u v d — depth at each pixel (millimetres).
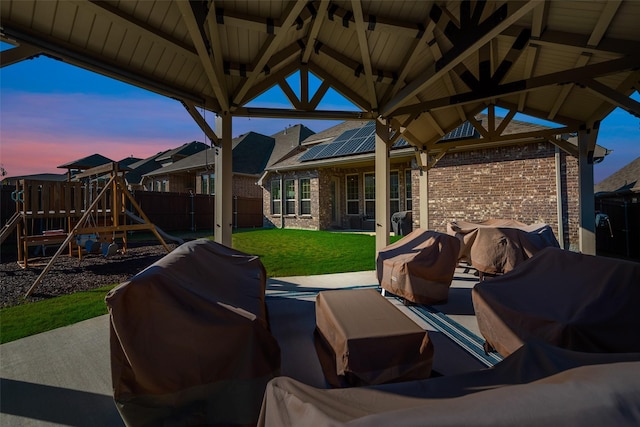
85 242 7355
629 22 3439
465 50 3564
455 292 4828
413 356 2080
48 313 3834
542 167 8852
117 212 7406
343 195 15555
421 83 4418
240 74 4730
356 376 1981
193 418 1747
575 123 6266
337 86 5715
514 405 767
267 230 14156
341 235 12086
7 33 2842
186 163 19375
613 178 16453
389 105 5449
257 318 1903
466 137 9773
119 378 1699
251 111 5332
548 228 5656
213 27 3814
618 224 8289
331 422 776
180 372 1744
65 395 2230
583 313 2102
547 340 2156
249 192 18938
